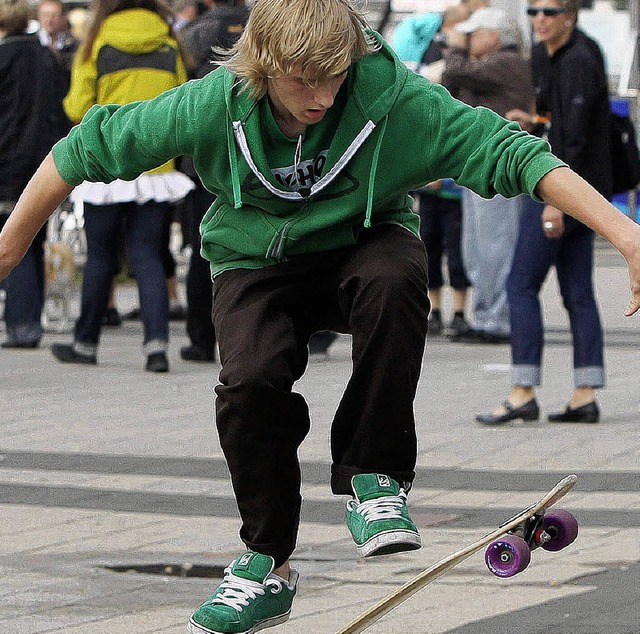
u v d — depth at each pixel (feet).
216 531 43.04
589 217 25.43
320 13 24.76
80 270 115.75
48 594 36.58
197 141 26.66
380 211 27.78
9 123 81.87
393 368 26.40
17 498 47.32
